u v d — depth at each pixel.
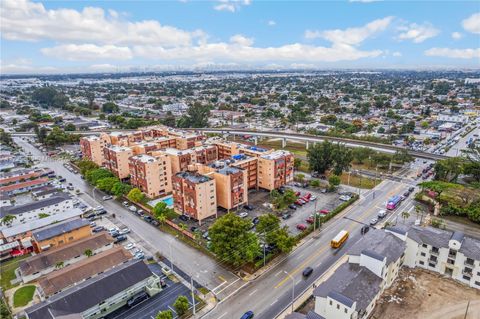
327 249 90.94
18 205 117.50
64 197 119.81
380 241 77.19
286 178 137.38
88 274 77.38
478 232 98.00
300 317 57.59
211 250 86.88
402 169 159.62
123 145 164.75
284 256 88.12
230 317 66.94
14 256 91.69
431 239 79.69
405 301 69.69
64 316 60.97
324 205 119.31
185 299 66.62
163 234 101.19
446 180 137.62
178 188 111.62
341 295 60.94
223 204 114.06
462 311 66.56
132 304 71.12
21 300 73.19
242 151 148.50
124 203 123.12
